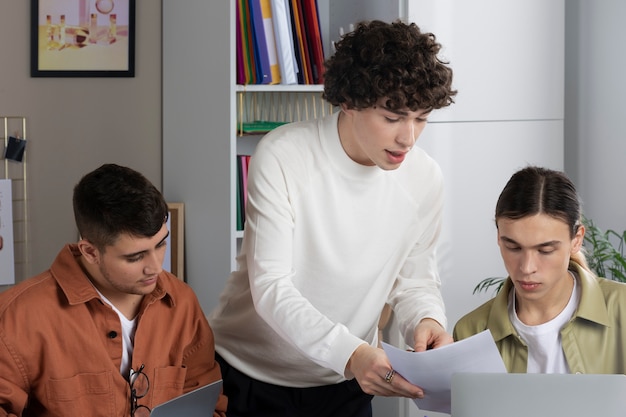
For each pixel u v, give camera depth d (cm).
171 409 165
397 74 176
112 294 197
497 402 160
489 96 338
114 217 183
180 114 346
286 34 321
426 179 209
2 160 345
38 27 344
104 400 192
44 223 352
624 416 157
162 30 356
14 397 183
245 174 329
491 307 203
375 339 223
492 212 342
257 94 358
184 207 346
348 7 350
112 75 353
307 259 203
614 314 194
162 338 202
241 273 212
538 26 342
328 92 190
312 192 199
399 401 328
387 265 211
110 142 356
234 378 217
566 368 195
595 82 360
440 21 329
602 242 324
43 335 189
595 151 361
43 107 348
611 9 353
